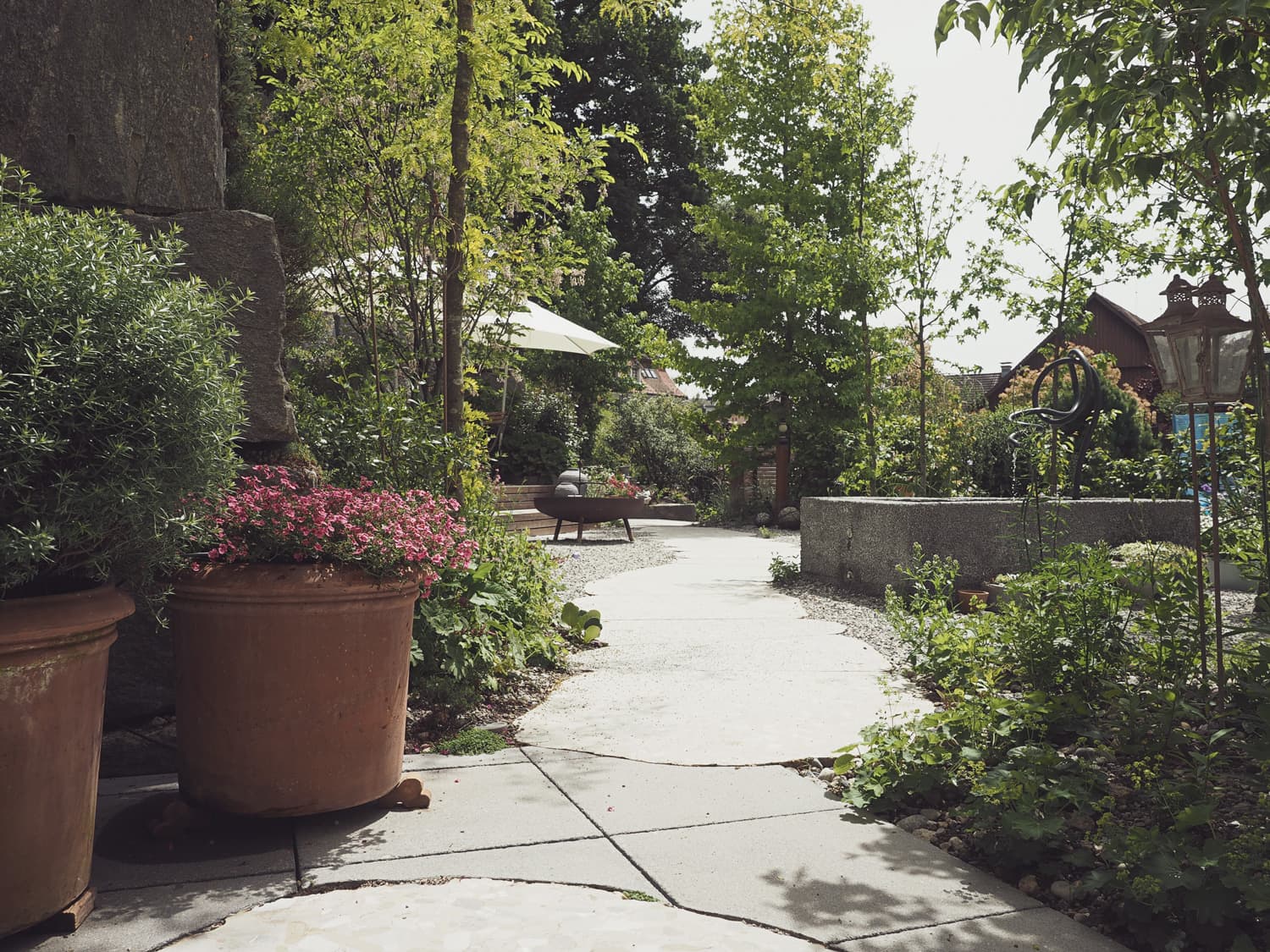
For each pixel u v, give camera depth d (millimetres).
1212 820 2791
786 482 18141
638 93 29359
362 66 5906
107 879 2580
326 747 2902
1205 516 7875
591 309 22750
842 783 3391
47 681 2195
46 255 2223
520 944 2215
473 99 5906
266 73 6516
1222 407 6102
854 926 2324
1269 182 2785
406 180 6102
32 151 3693
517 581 5328
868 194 13211
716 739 3889
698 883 2559
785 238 14828
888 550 7621
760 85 18141
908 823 3031
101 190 3791
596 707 4398
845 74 12484
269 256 4004
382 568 2969
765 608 7434
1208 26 2438
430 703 4219
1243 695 3561
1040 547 6555
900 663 5297
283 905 2424
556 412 18766
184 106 3945
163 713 3721
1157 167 3064
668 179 31266
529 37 6066
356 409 5270
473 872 2627
